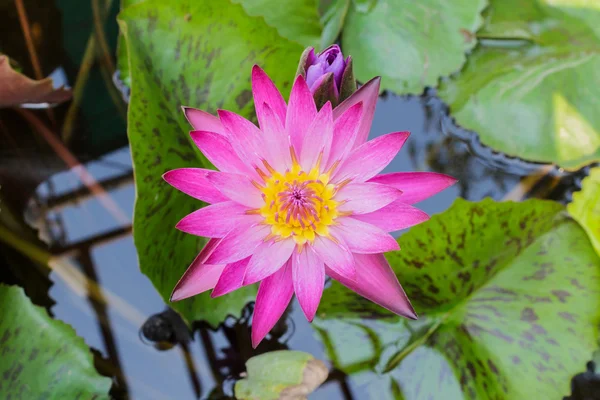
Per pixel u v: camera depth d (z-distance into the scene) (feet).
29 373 1.99
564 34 2.32
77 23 2.43
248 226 1.88
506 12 2.35
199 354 2.12
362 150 1.87
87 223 2.24
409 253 2.09
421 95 2.34
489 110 2.28
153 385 2.09
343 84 1.94
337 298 2.11
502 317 2.06
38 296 2.15
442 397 2.04
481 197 2.24
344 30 2.35
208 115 1.94
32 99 2.24
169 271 2.06
